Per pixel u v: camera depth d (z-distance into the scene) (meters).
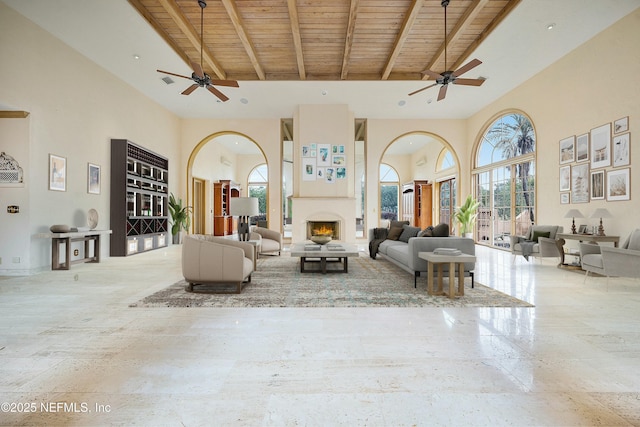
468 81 4.88
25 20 4.60
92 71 5.95
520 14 4.81
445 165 11.23
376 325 2.66
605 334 2.47
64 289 3.85
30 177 4.68
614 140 4.94
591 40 5.35
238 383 1.77
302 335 2.44
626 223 4.76
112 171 6.49
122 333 2.47
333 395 1.66
